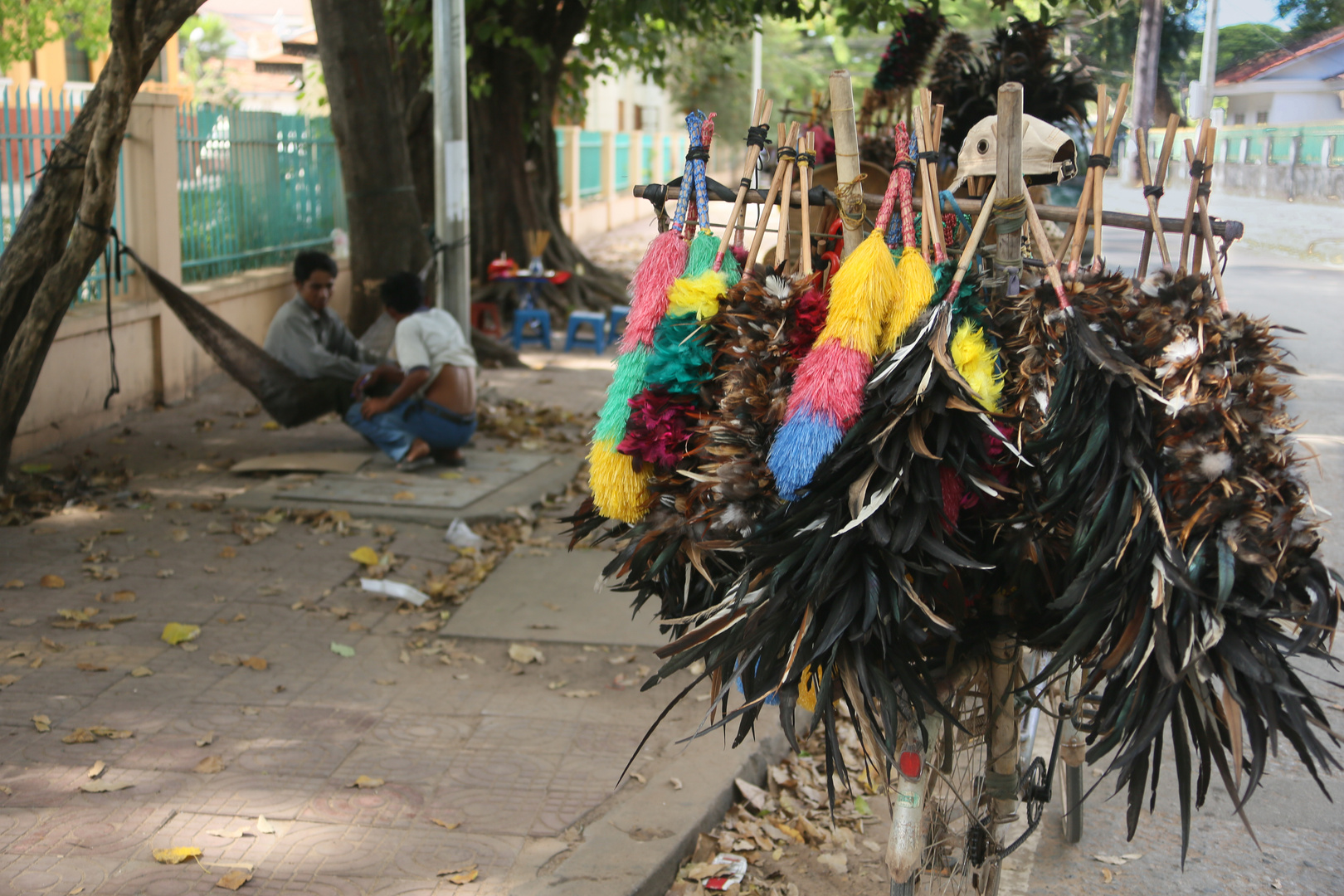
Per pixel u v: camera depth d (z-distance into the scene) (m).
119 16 4.86
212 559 5.20
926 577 2.03
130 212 8.16
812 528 1.98
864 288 2.00
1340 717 4.03
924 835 2.55
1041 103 5.06
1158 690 1.96
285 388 6.60
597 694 4.02
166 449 7.16
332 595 4.87
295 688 3.97
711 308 2.30
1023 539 2.13
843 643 1.99
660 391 2.31
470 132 13.41
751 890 3.02
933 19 6.52
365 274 8.98
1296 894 3.08
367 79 8.75
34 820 3.04
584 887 2.81
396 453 6.69
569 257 14.06
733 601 2.09
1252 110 7.29
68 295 5.50
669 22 11.05
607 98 33.81
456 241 8.59
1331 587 2.01
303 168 11.16
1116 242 6.16
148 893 2.74
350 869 2.89
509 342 12.05
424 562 5.31
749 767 3.57
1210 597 1.91
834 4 11.09
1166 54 6.93
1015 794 2.60
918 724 2.19
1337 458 6.27
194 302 6.23
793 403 2.03
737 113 26.31
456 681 4.10
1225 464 1.90
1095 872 3.18
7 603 4.56
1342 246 7.46
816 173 5.28
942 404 1.94
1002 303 2.20
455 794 3.29
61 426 7.12
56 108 7.36
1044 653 2.47
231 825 3.06
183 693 3.88
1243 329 2.05
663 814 3.17
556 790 3.34
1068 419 2.02
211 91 21.22
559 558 5.44
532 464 6.97
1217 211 7.46
